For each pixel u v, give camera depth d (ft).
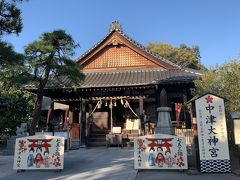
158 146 33.30
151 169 32.99
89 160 43.06
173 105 72.33
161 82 64.64
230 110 52.06
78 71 60.23
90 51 79.82
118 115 78.59
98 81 70.49
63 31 57.31
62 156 34.50
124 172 32.24
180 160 32.65
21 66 52.47
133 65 79.20
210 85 62.18
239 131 33.17
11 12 37.35
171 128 44.04
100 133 76.84
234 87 53.93
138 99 73.26
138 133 70.74
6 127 75.05
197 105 32.73
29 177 31.22
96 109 79.56
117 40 79.36
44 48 54.85
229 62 59.26
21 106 80.23
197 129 32.30
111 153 52.54
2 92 77.46
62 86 65.92
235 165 34.30
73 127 67.97
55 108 93.50
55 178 30.40
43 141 35.06
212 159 31.40
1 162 43.21
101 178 29.50
